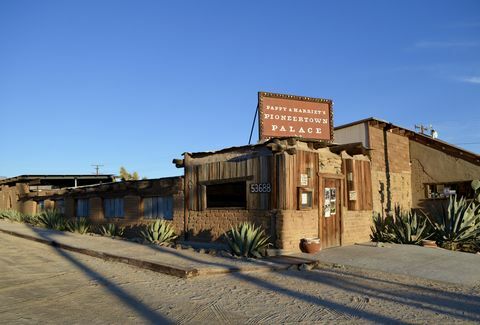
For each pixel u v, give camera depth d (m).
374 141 17.17
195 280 8.79
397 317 6.14
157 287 8.18
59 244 14.28
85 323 5.85
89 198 21.45
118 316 6.20
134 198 17.95
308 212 12.27
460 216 13.57
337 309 6.56
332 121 15.43
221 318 6.09
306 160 12.41
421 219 16.55
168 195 16.20
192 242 14.31
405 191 18.39
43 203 26.62
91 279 8.97
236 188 13.34
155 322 5.90
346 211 13.77
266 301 7.05
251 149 12.77
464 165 17.41
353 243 13.83
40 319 6.03
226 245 12.89
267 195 12.08
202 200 14.28
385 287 8.17
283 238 11.53
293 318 6.08
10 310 6.50
